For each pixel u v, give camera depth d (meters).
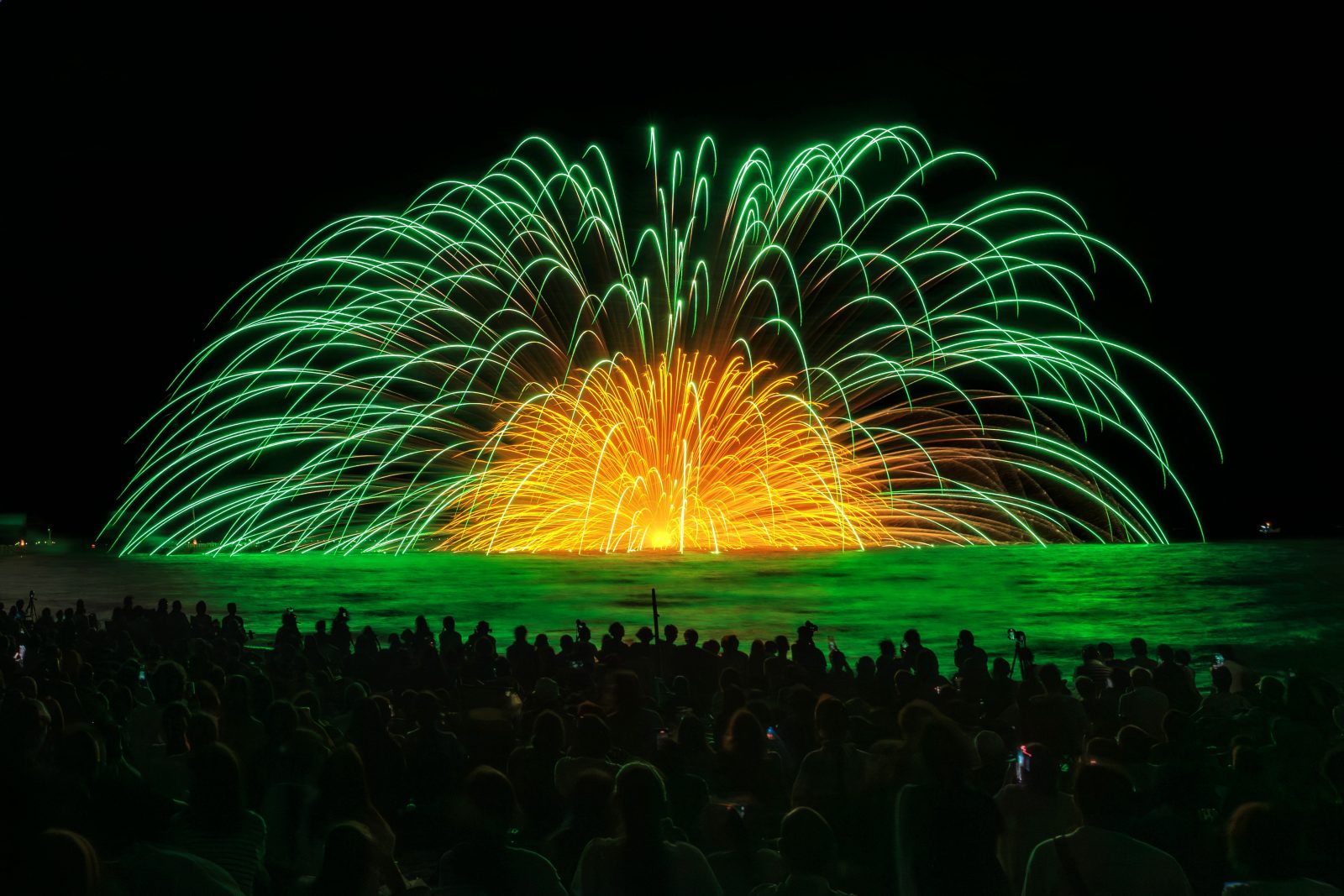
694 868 5.39
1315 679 10.95
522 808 8.01
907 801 5.62
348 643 21.69
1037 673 13.52
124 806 5.41
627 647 17.45
